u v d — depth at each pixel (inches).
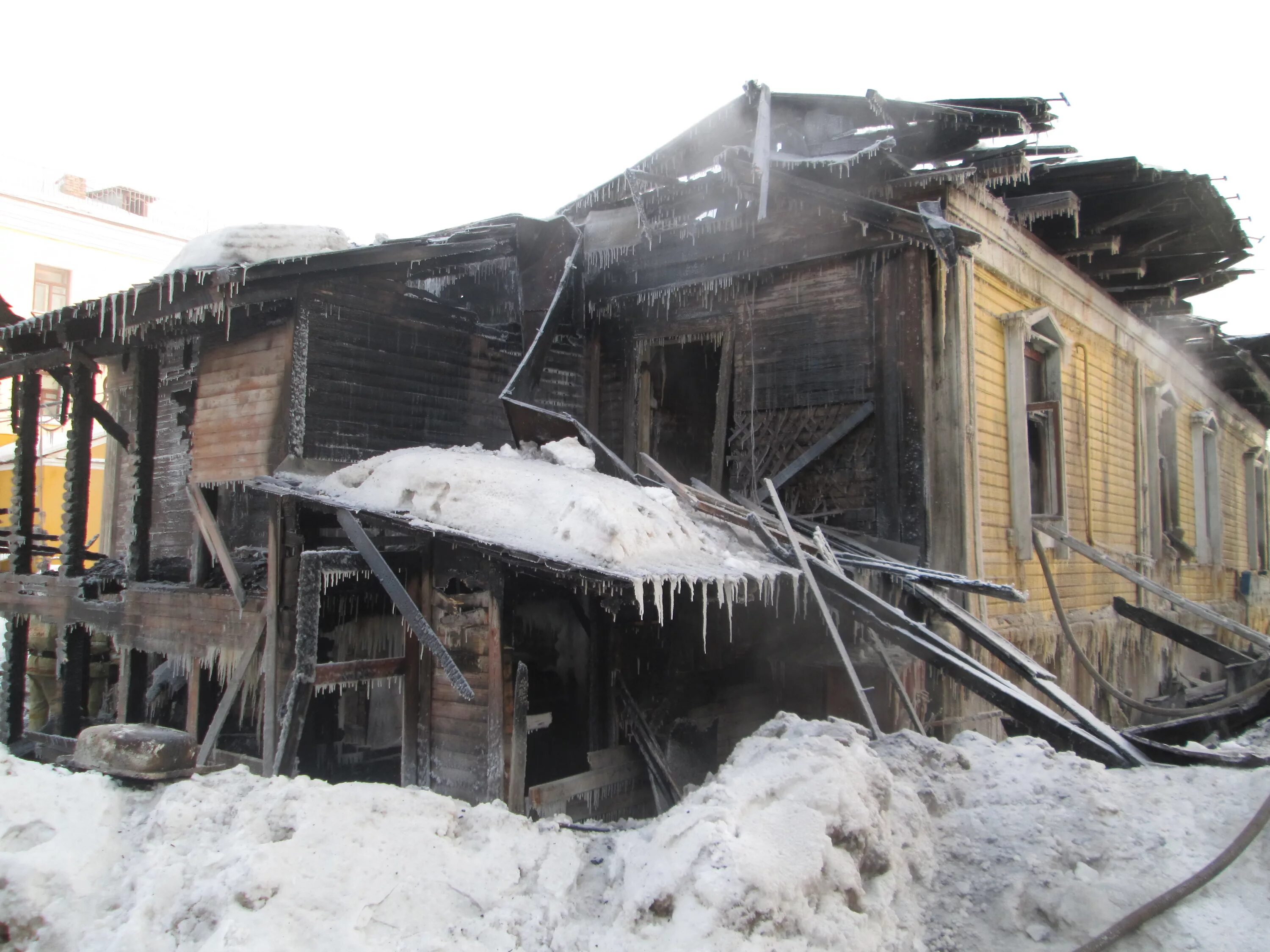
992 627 336.2
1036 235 425.1
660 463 437.1
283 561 292.2
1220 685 404.2
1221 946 124.9
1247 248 474.6
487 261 365.4
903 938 137.3
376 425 333.7
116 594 375.9
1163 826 152.4
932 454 321.4
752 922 124.5
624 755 269.6
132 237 994.7
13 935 133.5
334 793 160.4
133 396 368.8
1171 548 587.8
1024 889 144.6
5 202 898.1
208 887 131.3
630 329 410.3
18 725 404.5
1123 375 534.0
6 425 842.2
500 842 158.7
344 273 318.0
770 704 319.3
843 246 347.6
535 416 327.9
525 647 323.6
